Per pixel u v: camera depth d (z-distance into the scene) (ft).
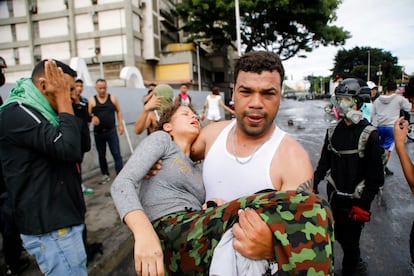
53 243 5.84
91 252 9.71
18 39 97.25
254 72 4.13
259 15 81.87
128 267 10.05
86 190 15.84
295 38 89.66
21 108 5.56
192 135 5.25
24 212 5.67
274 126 4.72
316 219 3.15
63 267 5.92
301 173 4.10
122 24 88.74
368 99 7.54
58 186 5.92
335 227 8.35
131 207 3.83
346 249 8.30
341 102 7.71
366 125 7.61
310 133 37.60
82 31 92.32
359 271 9.21
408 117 8.59
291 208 3.25
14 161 5.61
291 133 38.06
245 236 3.23
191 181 4.83
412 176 6.16
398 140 6.31
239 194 4.51
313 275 2.99
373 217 13.08
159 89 10.90
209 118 35.27
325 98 172.14
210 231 3.83
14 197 5.68
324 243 3.07
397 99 17.81
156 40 98.53
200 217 4.04
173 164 4.71
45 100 5.89
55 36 94.22
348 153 7.72
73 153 5.65
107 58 90.53
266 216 3.25
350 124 7.81
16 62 98.37
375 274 9.07
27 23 95.45
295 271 3.02
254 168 4.41
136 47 91.91
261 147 4.47
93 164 19.72
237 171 4.55
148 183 4.75
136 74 34.14
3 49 98.73
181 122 5.21
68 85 5.84
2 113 5.60
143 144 4.62
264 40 91.35
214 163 4.87
